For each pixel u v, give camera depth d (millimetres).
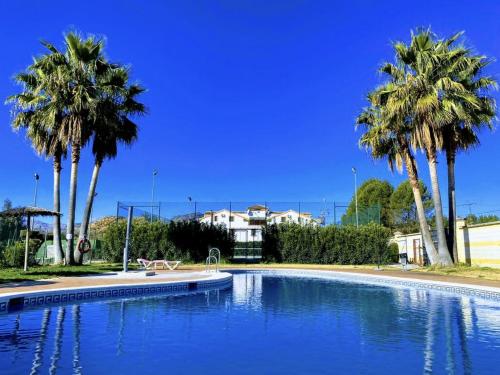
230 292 13547
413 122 19281
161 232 26891
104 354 5852
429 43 19234
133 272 16281
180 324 8086
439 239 19078
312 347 6348
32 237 22734
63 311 9266
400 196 49812
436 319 8617
